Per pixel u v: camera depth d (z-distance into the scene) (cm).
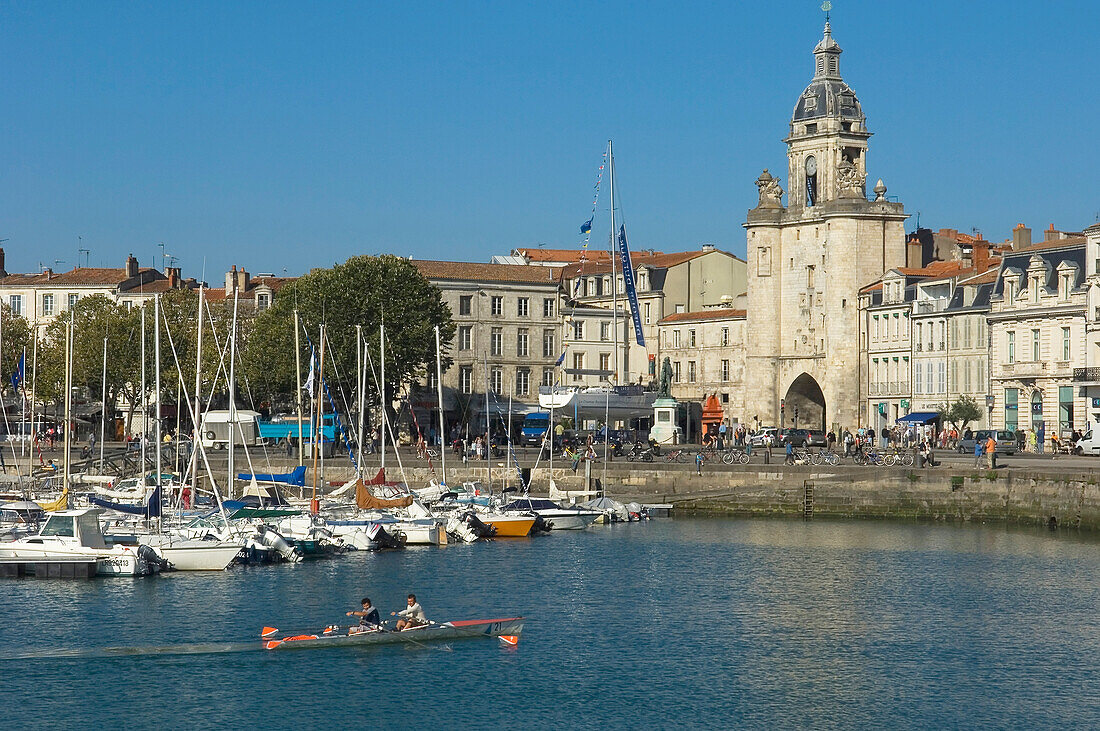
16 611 6588
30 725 5094
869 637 6281
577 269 19838
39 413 14925
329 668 5762
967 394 14175
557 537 9331
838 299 16038
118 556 7419
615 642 6191
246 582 7375
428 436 15475
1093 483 9244
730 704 5362
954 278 14538
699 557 8381
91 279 18125
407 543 8850
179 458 11319
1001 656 5966
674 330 18162
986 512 9844
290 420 12975
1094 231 12550
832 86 16500
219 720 5166
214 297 18438
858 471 10300
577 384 17338
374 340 13562
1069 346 12744
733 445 13575
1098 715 5228
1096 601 6962
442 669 5769
